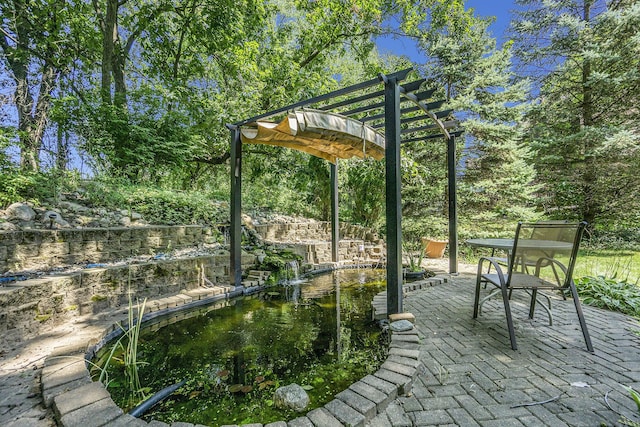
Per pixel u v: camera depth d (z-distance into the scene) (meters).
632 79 7.47
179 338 2.79
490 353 2.22
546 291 3.96
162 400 1.83
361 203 9.12
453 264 5.12
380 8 8.91
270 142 4.52
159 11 7.02
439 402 1.64
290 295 4.38
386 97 2.96
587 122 8.60
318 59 9.73
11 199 3.60
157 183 6.72
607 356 2.15
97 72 7.58
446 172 8.55
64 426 1.39
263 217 7.89
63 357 2.07
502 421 1.48
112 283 3.24
